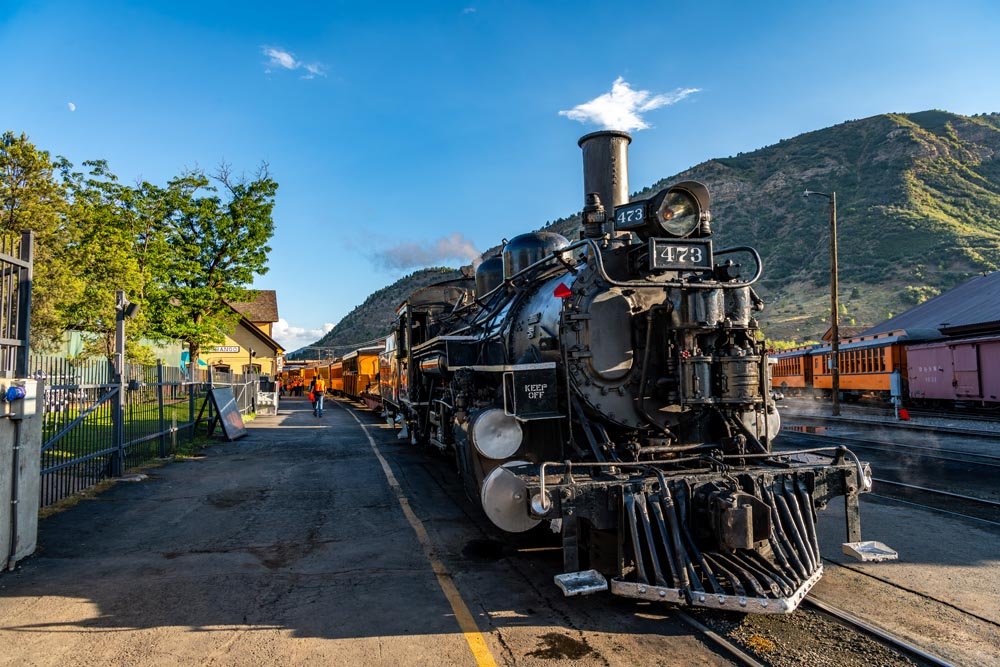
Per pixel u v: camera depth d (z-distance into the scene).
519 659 3.55
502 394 5.84
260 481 9.27
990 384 20.00
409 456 12.03
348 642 3.77
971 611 4.23
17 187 20.48
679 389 4.99
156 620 4.09
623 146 7.74
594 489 4.24
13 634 3.87
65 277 18.44
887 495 8.00
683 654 3.61
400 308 12.82
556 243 8.10
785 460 4.93
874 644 3.73
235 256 24.81
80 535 6.18
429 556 5.50
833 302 21.59
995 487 8.49
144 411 11.27
